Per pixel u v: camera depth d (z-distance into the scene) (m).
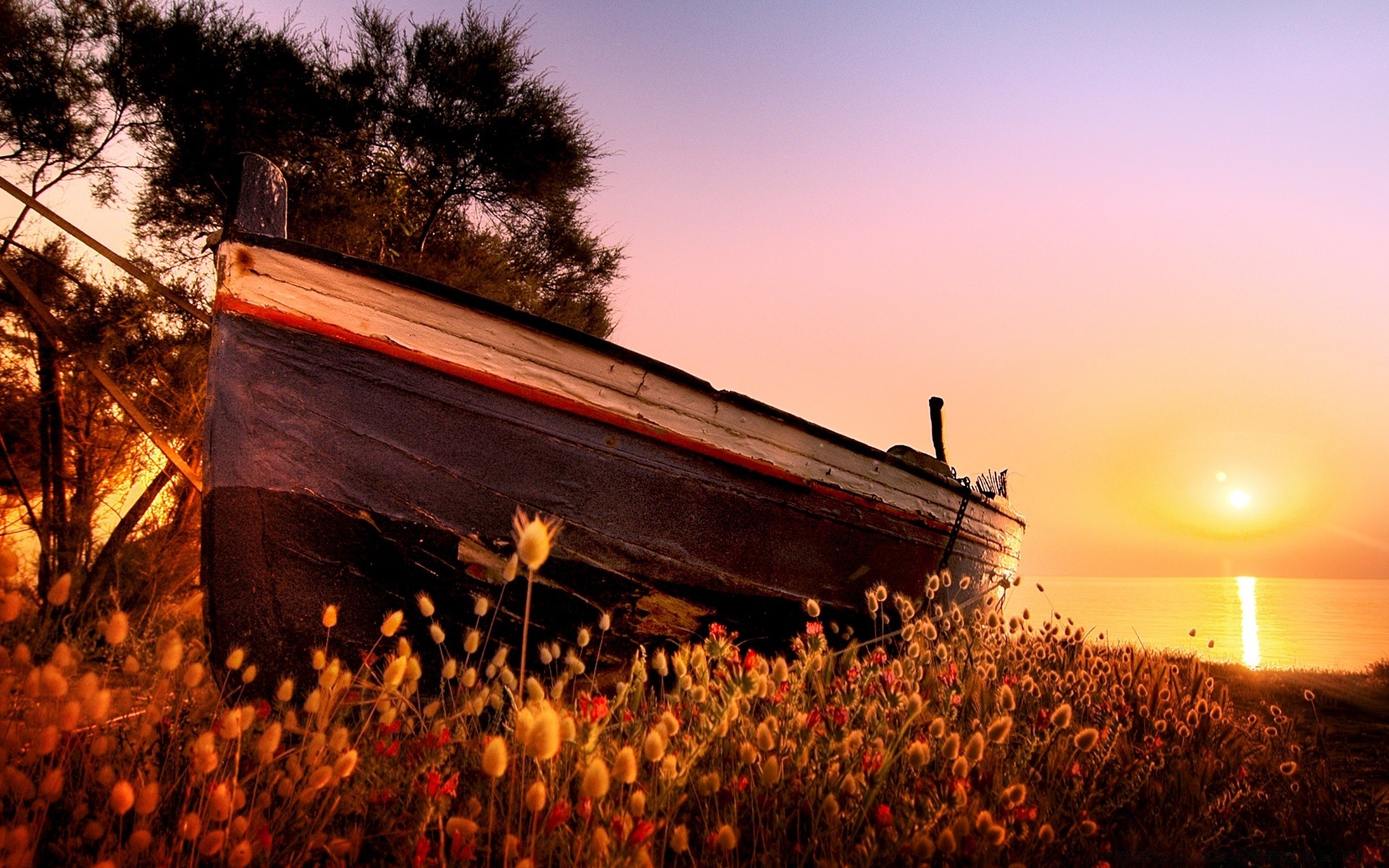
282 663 4.01
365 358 4.13
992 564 8.46
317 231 10.67
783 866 2.24
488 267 12.36
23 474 7.68
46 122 8.64
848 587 5.94
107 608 6.00
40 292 7.81
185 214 10.10
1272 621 84.06
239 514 3.96
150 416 7.95
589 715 2.37
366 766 2.48
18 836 1.57
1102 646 5.12
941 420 9.32
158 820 2.17
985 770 2.73
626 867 1.64
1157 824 2.95
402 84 11.34
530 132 12.05
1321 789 3.39
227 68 9.88
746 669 2.92
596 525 4.59
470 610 4.32
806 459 5.46
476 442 4.31
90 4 9.20
